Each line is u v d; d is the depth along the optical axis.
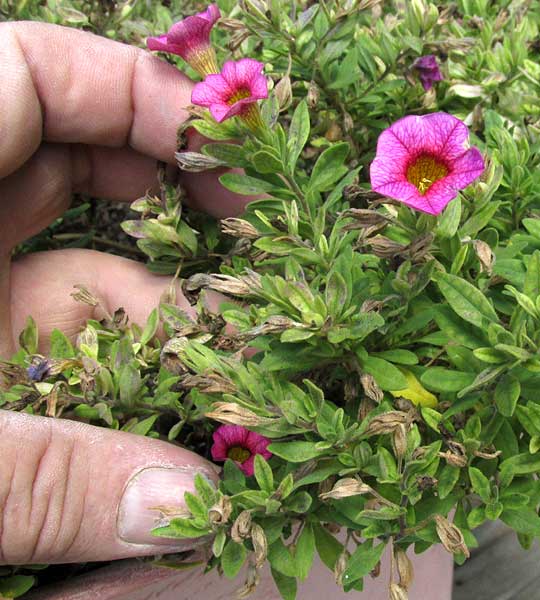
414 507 0.14
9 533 0.14
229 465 0.15
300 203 0.16
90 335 0.17
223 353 0.16
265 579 0.18
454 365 0.15
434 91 0.20
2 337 0.18
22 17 0.22
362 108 0.20
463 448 0.14
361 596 0.19
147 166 0.21
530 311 0.13
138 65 0.18
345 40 0.18
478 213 0.15
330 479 0.15
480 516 0.14
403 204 0.14
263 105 0.16
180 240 0.19
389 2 0.23
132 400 0.16
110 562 0.17
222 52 0.20
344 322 0.14
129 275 0.20
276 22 0.18
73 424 0.15
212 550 0.14
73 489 0.14
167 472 0.15
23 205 0.19
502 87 0.20
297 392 0.14
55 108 0.18
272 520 0.14
